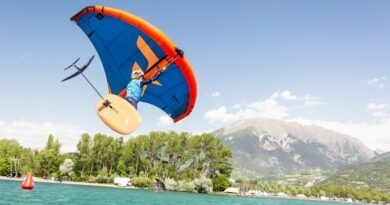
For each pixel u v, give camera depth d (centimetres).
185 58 859
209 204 5850
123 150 12319
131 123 693
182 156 11762
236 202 8050
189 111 998
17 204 3178
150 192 8562
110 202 4509
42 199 3928
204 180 10650
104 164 12338
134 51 871
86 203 3991
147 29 804
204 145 11831
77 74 711
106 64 920
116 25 814
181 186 10481
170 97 973
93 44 875
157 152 12156
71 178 11644
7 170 11231
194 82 909
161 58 869
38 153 11838
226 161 11931
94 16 793
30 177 5347
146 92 969
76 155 12900
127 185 11088
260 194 18375
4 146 11444
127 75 920
